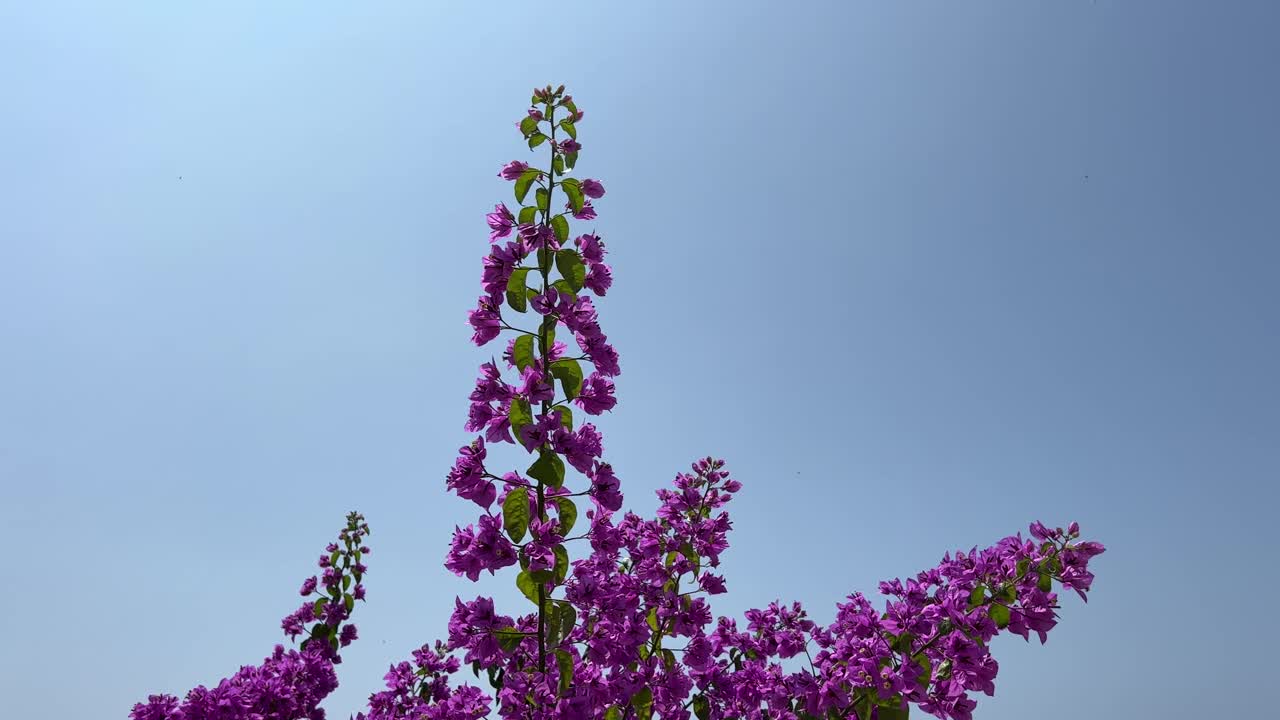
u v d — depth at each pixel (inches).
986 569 225.0
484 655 211.0
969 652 211.5
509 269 203.5
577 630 231.0
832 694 228.8
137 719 302.0
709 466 303.4
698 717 280.4
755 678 274.8
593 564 234.4
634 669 255.1
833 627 258.4
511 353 206.8
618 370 209.6
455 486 203.0
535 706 203.8
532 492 204.4
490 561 197.0
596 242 215.6
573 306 201.3
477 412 198.8
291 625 409.1
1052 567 219.6
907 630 226.8
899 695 220.4
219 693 320.8
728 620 301.0
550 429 194.4
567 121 213.3
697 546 285.9
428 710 257.9
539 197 209.6
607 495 211.9
